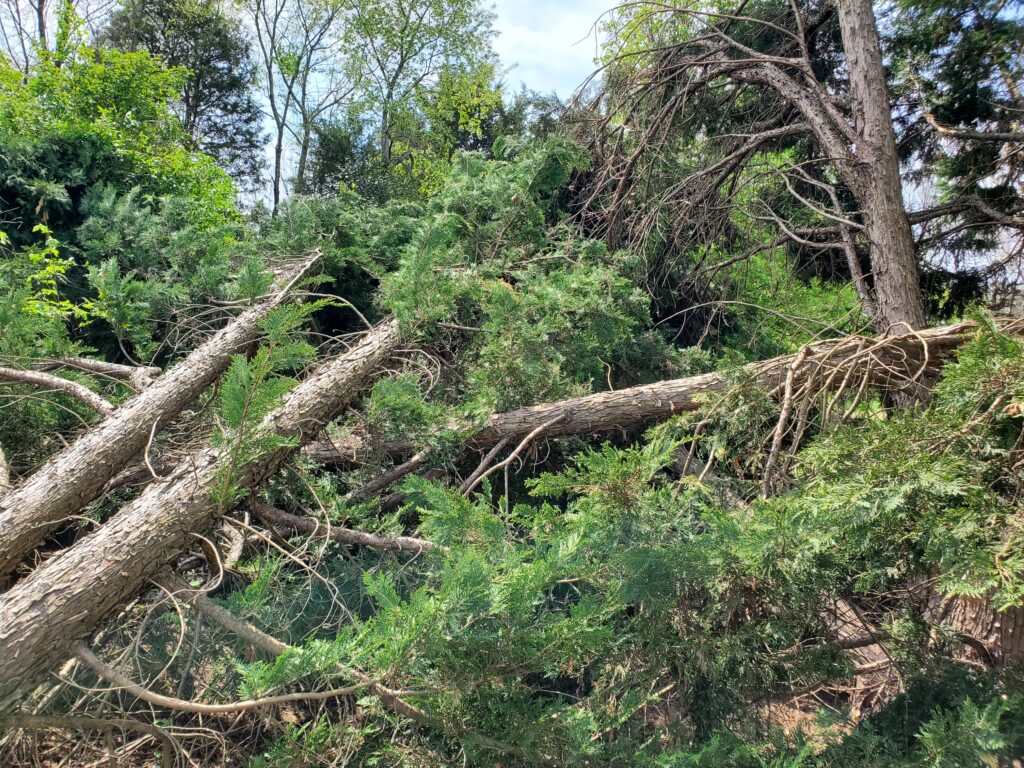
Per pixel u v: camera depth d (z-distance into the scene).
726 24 6.06
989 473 2.12
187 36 16.53
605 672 2.42
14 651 1.98
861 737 2.01
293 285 4.60
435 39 17.19
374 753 2.10
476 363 4.26
